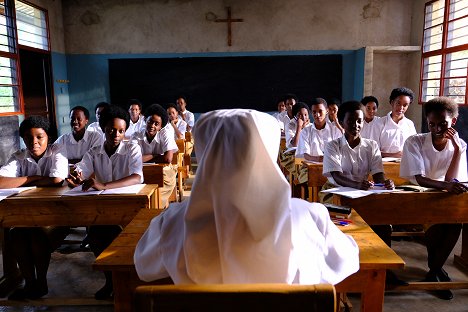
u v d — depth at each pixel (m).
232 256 0.83
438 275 2.24
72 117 3.31
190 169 5.98
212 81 7.20
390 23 6.99
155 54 7.14
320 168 2.98
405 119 3.57
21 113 5.61
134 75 7.18
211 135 0.85
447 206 2.04
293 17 7.04
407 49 6.56
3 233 2.24
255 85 7.20
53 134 6.68
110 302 2.04
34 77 6.11
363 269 1.18
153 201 2.26
